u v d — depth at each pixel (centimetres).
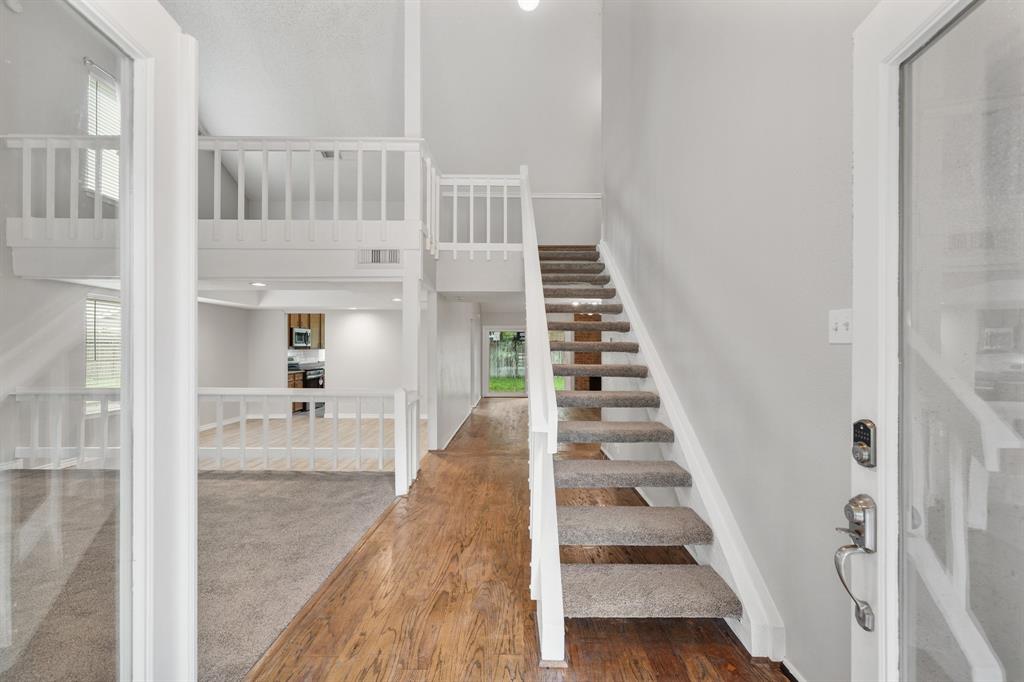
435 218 546
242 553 304
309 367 1059
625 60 459
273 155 715
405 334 472
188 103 124
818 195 168
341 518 370
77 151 94
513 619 228
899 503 106
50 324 88
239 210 459
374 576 272
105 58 101
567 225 767
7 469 80
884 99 107
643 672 191
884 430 105
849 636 155
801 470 180
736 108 229
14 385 81
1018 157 87
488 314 1259
